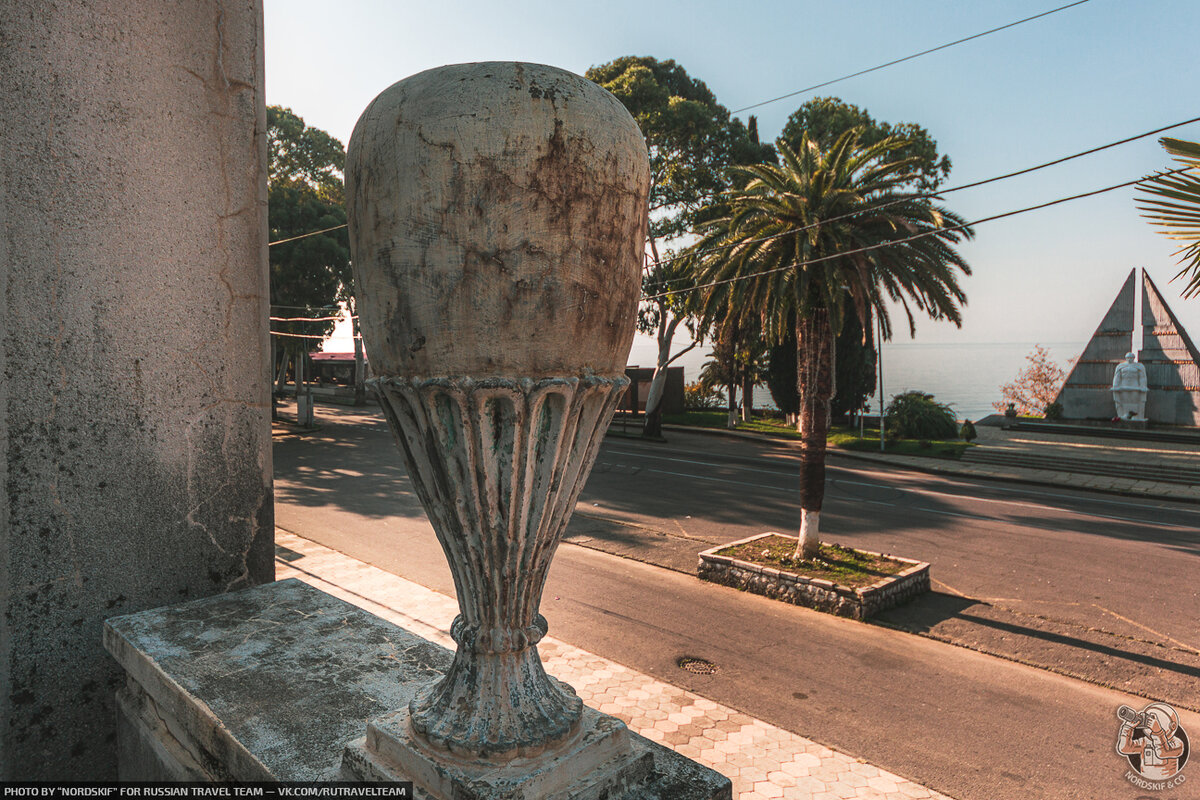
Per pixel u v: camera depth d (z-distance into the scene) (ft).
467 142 3.51
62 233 7.05
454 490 3.91
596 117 3.72
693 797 4.25
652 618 25.13
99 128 7.25
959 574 31.07
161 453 7.82
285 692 5.55
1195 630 24.59
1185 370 88.63
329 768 4.53
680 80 81.51
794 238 30.60
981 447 77.00
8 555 6.84
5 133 6.68
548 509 4.02
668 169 75.66
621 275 3.92
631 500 47.01
